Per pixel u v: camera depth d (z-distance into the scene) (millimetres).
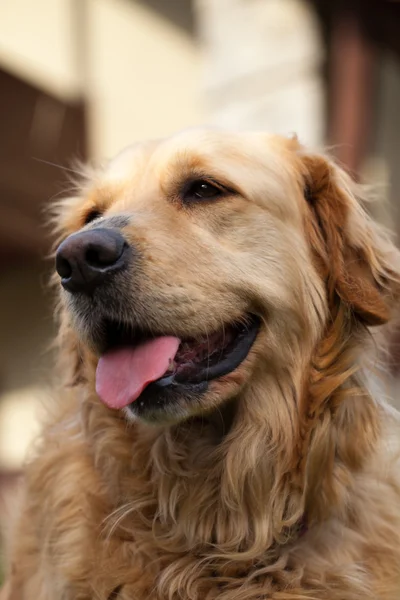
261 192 2971
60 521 2922
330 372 2949
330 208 3105
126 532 2850
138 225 2773
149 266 2697
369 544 2904
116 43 13328
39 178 10352
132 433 2947
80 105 11047
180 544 2848
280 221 3000
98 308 2734
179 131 3215
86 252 2662
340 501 2887
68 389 3314
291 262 2977
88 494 2939
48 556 2920
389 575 2867
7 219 9930
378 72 9492
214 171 2914
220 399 2799
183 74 14070
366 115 8359
